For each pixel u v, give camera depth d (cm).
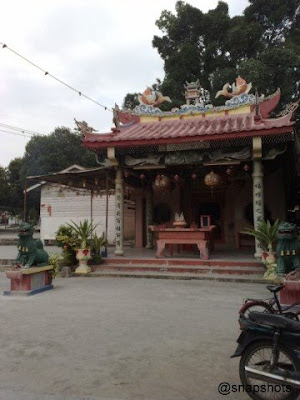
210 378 418
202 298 858
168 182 1386
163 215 1719
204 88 2462
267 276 1056
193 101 1572
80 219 2411
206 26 2531
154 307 767
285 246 844
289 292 733
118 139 1236
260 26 2361
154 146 1249
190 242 1257
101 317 686
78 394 381
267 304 521
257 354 397
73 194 2441
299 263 833
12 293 904
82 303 811
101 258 1295
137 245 1753
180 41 2666
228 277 1098
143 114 1555
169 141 1203
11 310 750
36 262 966
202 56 2531
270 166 1461
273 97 1416
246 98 1441
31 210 4291
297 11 2462
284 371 351
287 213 1616
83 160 3581
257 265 1155
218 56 2505
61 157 3519
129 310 741
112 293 927
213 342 539
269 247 1074
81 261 1233
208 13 2562
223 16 2500
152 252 1496
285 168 1519
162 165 1291
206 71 2497
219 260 1202
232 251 1499
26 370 445
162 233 1290
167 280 1123
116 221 1352
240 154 1202
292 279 736
